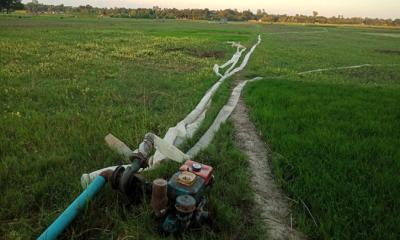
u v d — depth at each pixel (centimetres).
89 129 628
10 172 452
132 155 387
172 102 903
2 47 1938
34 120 661
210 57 2112
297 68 1823
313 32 6375
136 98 945
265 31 6047
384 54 2805
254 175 517
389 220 382
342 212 399
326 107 880
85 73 1289
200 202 368
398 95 1085
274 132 684
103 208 379
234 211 398
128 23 7075
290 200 441
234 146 627
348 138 644
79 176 451
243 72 1600
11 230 346
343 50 2991
